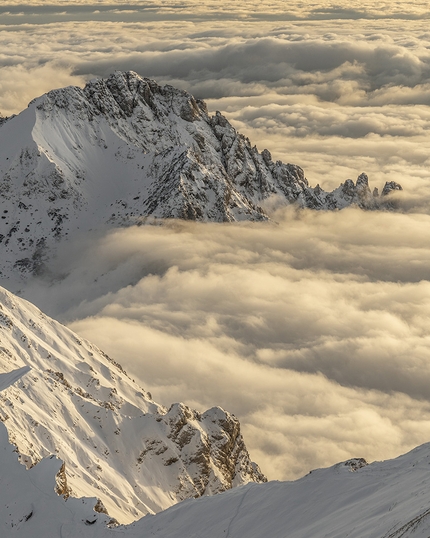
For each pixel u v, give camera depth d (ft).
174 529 211.41
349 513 181.88
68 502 211.61
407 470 197.26
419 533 143.33
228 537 199.82
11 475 223.51
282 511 203.51
